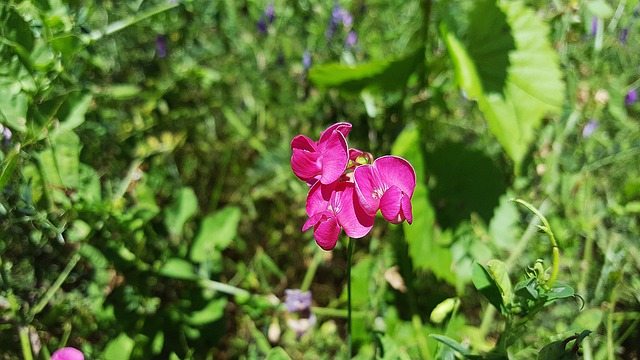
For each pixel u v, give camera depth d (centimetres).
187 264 21
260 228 26
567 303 20
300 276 25
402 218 14
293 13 28
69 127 18
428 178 23
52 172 18
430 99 25
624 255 21
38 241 19
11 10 17
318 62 28
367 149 26
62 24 18
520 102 22
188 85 27
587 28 23
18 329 18
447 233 22
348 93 25
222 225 22
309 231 25
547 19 24
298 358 21
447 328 18
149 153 25
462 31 23
